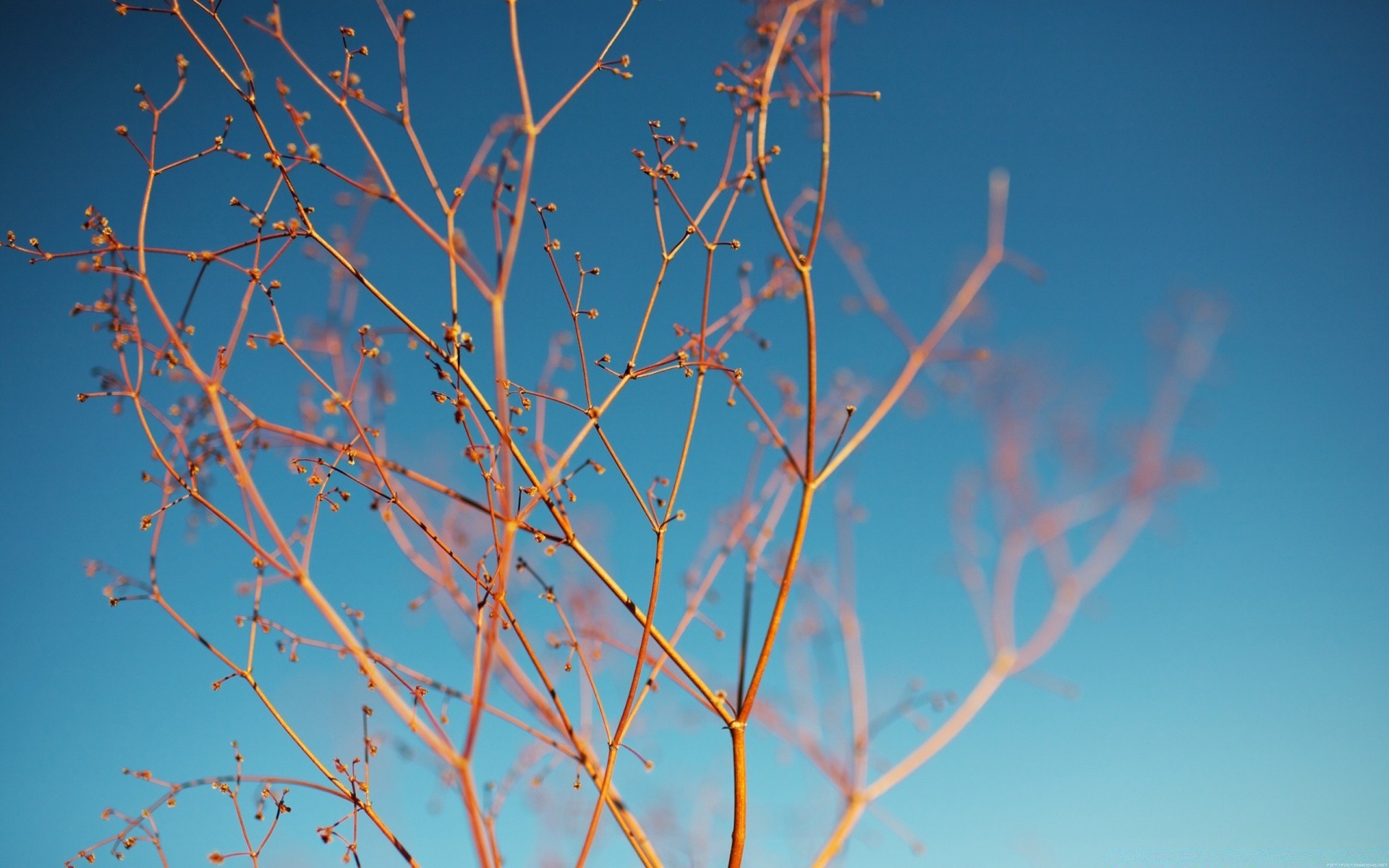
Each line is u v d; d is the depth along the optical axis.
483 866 0.22
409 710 0.23
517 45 0.25
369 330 0.26
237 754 0.26
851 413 0.26
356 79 0.26
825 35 0.27
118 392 0.25
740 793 0.26
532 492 0.26
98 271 0.25
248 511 0.26
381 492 0.26
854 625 0.27
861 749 0.26
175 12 0.25
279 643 0.26
